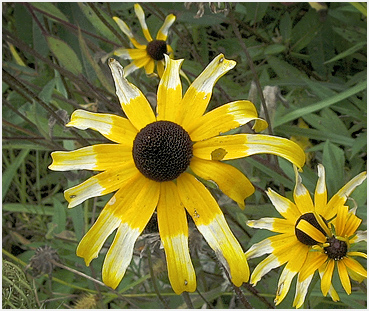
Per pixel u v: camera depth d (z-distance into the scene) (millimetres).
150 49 271
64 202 363
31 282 250
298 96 337
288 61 365
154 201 156
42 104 251
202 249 220
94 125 162
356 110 307
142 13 281
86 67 322
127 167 160
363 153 297
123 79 169
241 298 206
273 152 153
